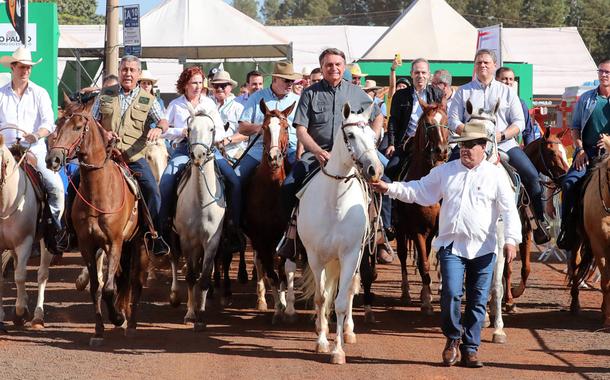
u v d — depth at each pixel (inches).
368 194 350.3
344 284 323.9
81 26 1275.8
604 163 387.5
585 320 424.2
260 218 413.4
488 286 318.0
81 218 358.0
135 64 396.5
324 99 371.9
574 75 1641.2
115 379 299.6
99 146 354.3
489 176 314.2
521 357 337.1
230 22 936.9
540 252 728.3
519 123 407.8
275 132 398.3
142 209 388.8
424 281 427.5
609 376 306.2
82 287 480.4
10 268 589.0
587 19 3442.4
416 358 334.0
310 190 334.0
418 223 416.8
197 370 313.1
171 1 951.6
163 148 516.7
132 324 378.9
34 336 374.6
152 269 531.2
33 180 395.2
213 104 455.8
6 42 762.8
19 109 410.3
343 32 1518.2
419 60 485.4
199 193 391.5
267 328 396.2
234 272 595.5
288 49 944.3
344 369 314.5
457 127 404.5
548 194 546.6
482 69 410.0
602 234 395.2
